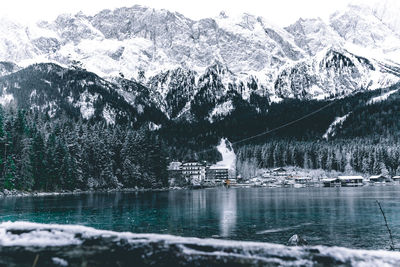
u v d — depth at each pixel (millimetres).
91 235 16391
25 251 14648
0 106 123688
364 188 196250
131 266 13211
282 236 42219
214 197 120000
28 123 137625
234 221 55375
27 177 118438
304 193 146500
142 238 15781
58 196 115625
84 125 169750
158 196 122750
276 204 87688
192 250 14359
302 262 13453
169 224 52000
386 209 71812
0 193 109750
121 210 71250
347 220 56031
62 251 14609
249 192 164875
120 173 165000
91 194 130250
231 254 14023
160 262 13469
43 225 18391
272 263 13289
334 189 191250
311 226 50031
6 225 18625
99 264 13383
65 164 134625
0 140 112062
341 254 14195
